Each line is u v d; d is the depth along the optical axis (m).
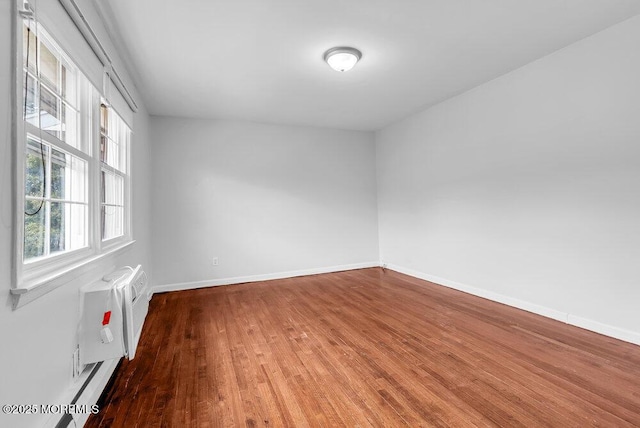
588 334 2.56
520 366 2.07
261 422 1.58
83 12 1.78
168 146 4.36
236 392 1.85
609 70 2.48
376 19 2.34
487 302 3.46
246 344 2.51
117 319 1.72
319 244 5.25
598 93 2.55
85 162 1.85
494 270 3.50
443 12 2.27
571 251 2.77
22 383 1.11
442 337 2.56
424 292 3.94
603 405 1.65
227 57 2.83
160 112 4.21
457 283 4.02
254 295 3.98
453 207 4.04
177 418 1.62
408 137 4.85
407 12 2.26
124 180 2.82
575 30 2.52
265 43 2.62
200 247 4.47
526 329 2.69
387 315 3.12
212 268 4.52
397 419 1.58
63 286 1.46
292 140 5.10
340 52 2.71
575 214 2.73
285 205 5.02
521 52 2.87
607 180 2.51
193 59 2.84
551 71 2.89
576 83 2.70
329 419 1.59
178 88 3.46
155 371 2.09
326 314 3.20
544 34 2.58
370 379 1.96
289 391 1.85
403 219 5.04
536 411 1.61
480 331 2.66
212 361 2.23
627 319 2.41
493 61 3.03
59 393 1.41
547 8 2.25
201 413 1.66
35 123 1.39
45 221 1.48
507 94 3.30
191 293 4.12
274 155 4.96
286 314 3.22
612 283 2.49
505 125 3.33
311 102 4.05
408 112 4.60
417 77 3.37
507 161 3.32
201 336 2.68
